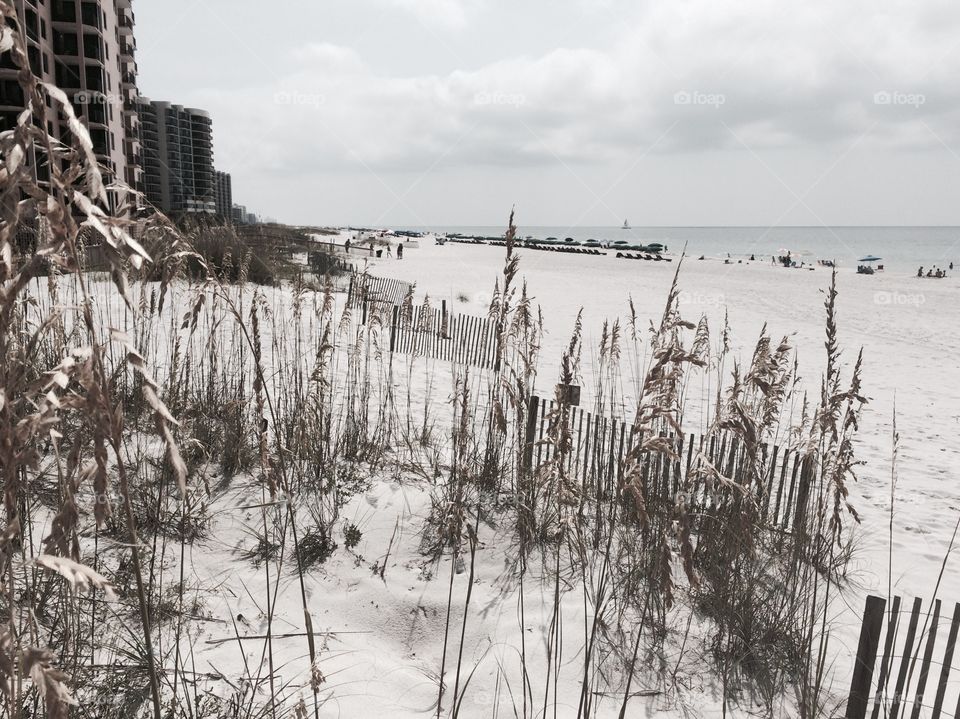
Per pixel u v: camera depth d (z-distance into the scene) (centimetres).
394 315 1342
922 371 1722
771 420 490
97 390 111
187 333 839
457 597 454
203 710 289
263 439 232
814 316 2805
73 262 107
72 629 255
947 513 718
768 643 414
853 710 340
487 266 5341
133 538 131
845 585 523
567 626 420
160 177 9875
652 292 3653
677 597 435
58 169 102
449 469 645
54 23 4362
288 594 425
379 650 399
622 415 906
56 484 344
